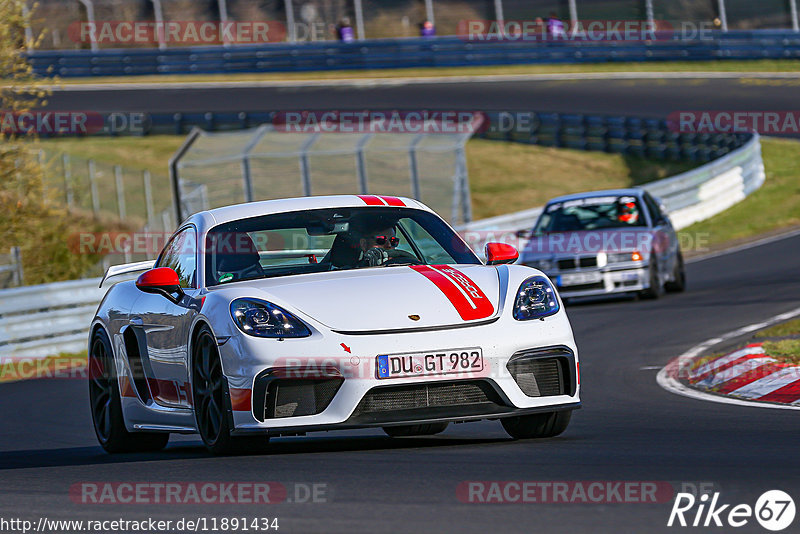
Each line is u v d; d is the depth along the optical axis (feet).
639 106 410.31
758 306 155.02
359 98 449.06
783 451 62.08
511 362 65.00
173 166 209.97
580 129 394.93
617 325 151.02
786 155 350.43
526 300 67.87
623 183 356.38
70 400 119.96
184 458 70.18
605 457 61.46
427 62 504.84
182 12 533.55
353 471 59.11
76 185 287.48
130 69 524.93
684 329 140.77
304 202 79.51
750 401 89.30
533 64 492.54
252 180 287.89
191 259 76.28
